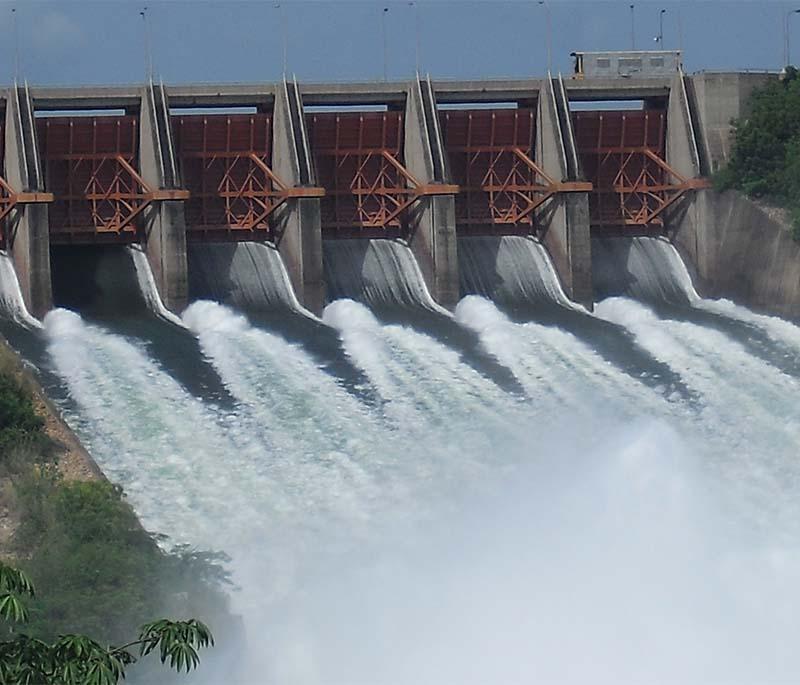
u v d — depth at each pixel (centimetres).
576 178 11800
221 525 7988
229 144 11550
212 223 11531
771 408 9994
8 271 10881
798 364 10794
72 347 10012
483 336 10962
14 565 6831
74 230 11200
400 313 11369
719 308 12012
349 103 11775
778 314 11681
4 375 8519
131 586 6756
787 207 11819
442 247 11481
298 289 11238
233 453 8750
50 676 3366
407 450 8975
